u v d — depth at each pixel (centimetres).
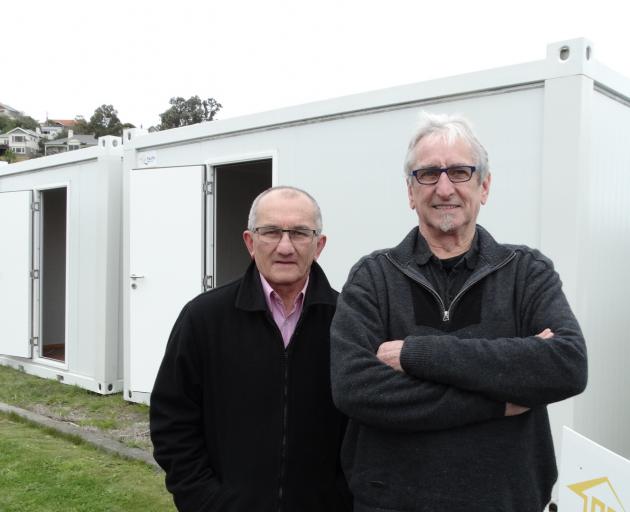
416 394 133
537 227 306
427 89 345
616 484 137
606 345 319
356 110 380
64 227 832
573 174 290
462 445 135
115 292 564
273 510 170
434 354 133
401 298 150
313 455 175
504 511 134
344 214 391
